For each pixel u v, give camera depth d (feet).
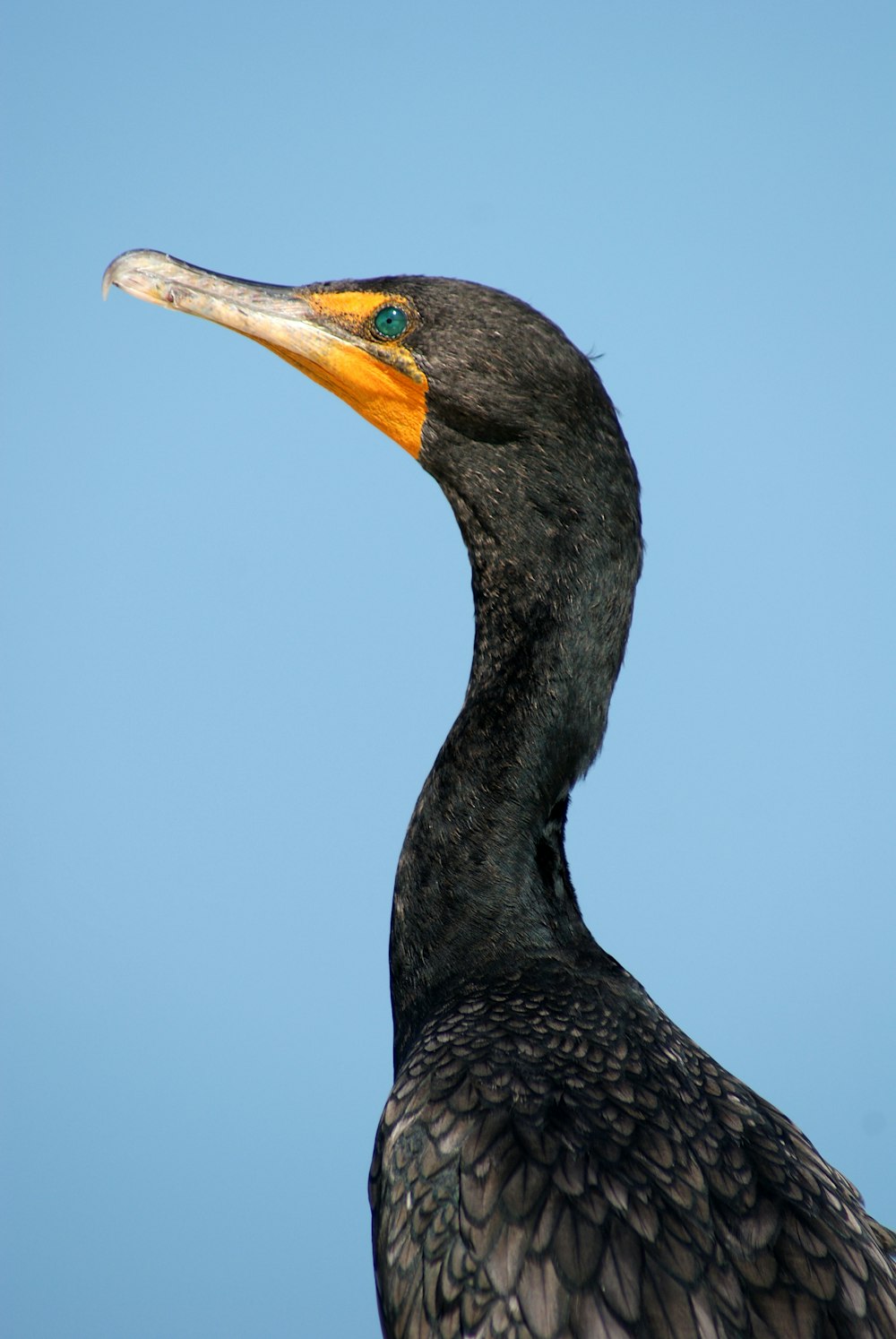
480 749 32.35
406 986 32.35
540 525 32.63
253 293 35.81
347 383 34.37
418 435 33.96
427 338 33.30
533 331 32.42
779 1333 24.22
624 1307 24.23
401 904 32.63
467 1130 27.02
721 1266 24.93
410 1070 29.07
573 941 31.99
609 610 32.73
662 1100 27.63
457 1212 26.16
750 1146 27.40
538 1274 24.82
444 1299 25.54
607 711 33.30
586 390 32.35
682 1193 25.86
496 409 32.42
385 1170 27.99
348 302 34.65
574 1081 27.78
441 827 32.19
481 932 31.42
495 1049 28.55
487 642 33.40
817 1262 25.38
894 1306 26.37
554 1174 25.89
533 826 32.14
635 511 33.09
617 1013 29.91
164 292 36.37
